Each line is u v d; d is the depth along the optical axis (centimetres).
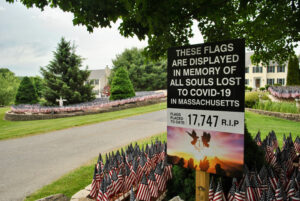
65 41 2070
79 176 529
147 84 4097
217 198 251
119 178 338
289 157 372
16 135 1074
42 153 769
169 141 237
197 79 215
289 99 1867
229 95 195
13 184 521
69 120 1506
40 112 1745
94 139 930
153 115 1527
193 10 320
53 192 453
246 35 473
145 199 310
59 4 227
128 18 300
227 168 198
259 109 1388
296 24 302
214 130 205
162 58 457
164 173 341
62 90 1997
